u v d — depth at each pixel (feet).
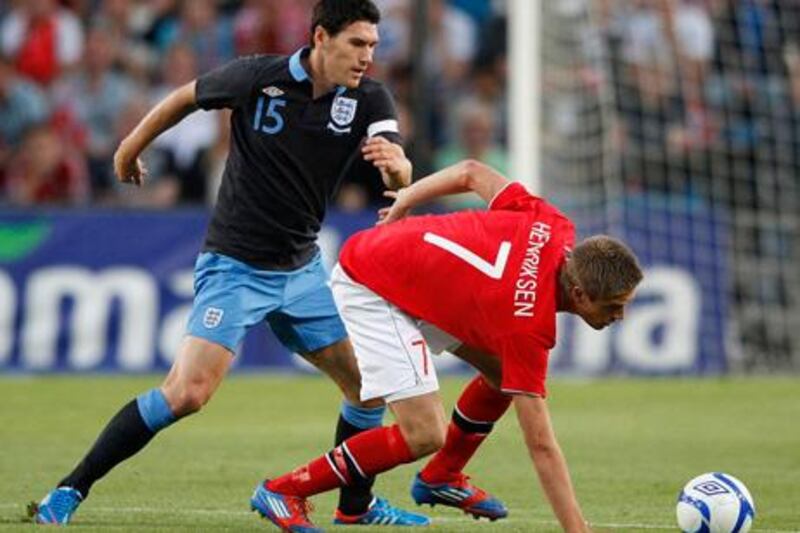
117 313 159.74
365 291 71.82
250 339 163.63
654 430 123.24
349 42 75.46
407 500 89.66
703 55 183.83
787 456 109.29
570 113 178.81
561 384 155.53
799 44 185.37
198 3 197.06
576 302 66.64
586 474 100.22
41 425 123.85
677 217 164.96
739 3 185.57
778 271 171.32
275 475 98.53
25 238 160.04
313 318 80.07
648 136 179.73
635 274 65.72
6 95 193.67
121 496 88.79
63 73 193.88
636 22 184.34
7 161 192.44
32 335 159.33
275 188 77.77
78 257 160.04
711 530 69.87
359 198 173.78
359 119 78.38
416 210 169.58
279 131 77.41
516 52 161.89
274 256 78.54
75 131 191.52
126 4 197.16
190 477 97.19
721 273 164.14
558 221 69.15
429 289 69.67
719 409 137.18
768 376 164.55
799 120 182.39
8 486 92.38
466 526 79.46
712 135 180.96
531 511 85.66
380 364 70.95
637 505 87.66
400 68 198.18
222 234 78.43
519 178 161.68
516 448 111.96
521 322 65.98
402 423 70.74
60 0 196.65
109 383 152.46
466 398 76.18
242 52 195.31
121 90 193.16
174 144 187.83
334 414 132.26
